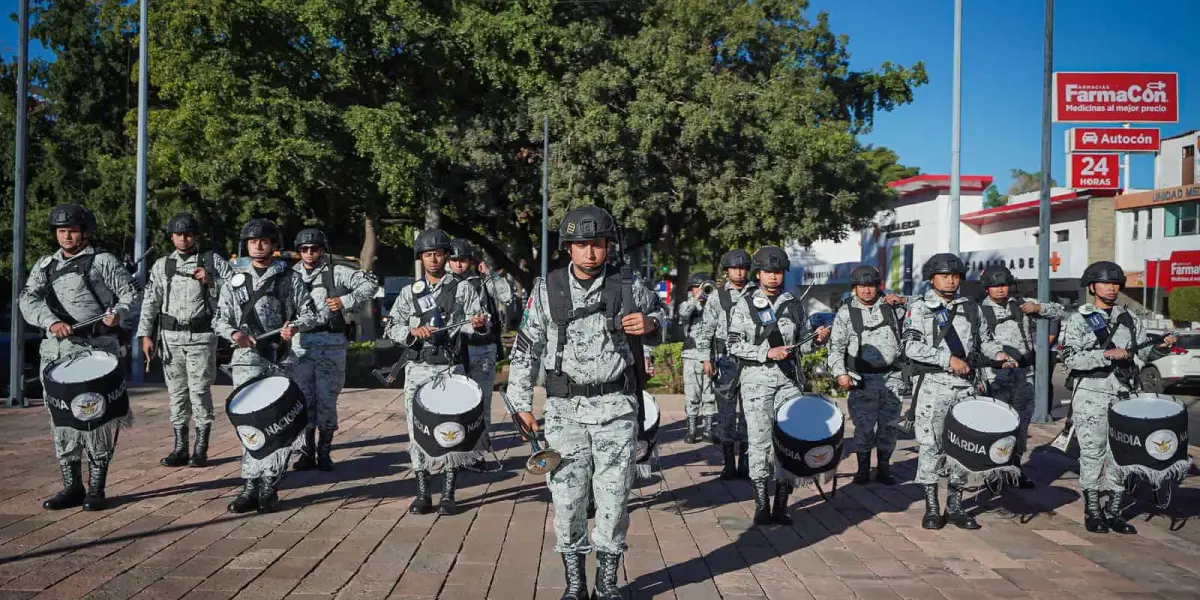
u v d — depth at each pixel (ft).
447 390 20.76
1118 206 110.01
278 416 19.58
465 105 84.48
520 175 83.61
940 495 24.29
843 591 15.79
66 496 20.20
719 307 25.67
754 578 16.52
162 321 24.67
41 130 94.79
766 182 77.71
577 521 14.70
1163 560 18.08
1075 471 28.12
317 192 87.71
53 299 21.20
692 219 88.53
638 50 78.23
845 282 156.87
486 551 17.71
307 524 19.45
